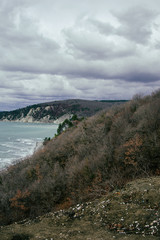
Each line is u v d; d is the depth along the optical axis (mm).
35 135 92375
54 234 5367
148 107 16047
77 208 7379
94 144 17172
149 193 6785
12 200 13242
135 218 5508
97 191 10742
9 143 63562
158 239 4273
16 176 18000
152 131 12781
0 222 12484
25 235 5453
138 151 11547
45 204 13070
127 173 11344
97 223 5770
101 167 12711
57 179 14297
